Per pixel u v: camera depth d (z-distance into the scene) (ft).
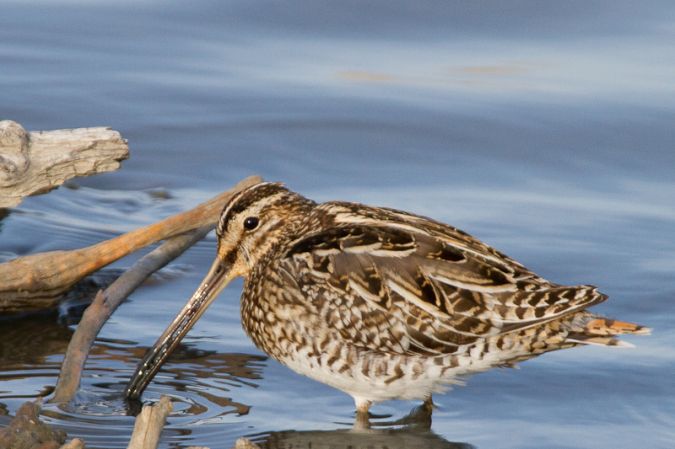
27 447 32.89
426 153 57.47
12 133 43.11
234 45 66.28
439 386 37.65
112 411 37.83
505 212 51.96
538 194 53.83
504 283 36.22
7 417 36.73
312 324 37.65
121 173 55.52
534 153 57.47
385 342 36.94
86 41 65.72
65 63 63.57
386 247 37.17
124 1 69.92
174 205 53.01
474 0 69.77
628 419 37.91
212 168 55.98
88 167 44.60
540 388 39.96
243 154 57.00
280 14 69.21
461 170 56.08
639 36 66.54
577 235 49.96
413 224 37.93
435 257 36.76
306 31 67.77
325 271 37.45
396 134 58.90
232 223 40.11
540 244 49.19
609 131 58.85
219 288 40.68
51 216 51.88
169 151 57.06
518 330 36.11
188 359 41.55
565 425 37.63
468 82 62.90
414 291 36.55
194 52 65.41
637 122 59.31
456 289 36.35
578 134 58.75
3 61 63.26
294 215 40.22
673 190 54.19
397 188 54.24
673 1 69.62
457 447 36.37
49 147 43.93
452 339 36.47
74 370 39.34
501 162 56.80
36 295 43.96
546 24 67.97
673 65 63.67
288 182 54.75
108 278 47.73
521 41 66.49
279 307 38.14
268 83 62.80
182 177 55.31
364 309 36.94
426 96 61.62
